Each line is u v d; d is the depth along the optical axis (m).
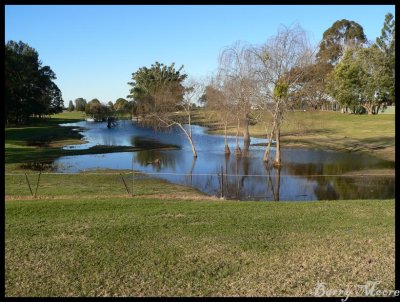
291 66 30.36
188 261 8.04
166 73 84.56
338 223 10.68
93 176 24.08
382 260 7.93
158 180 23.91
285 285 6.90
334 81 70.31
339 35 85.38
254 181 24.45
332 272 7.41
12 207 12.66
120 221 10.99
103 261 8.06
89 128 73.50
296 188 22.38
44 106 83.75
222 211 12.28
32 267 7.77
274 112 31.20
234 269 7.62
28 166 28.92
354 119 65.25
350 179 24.91
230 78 36.81
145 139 52.44
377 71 67.31
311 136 49.50
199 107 43.00
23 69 71.81
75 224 10.71
